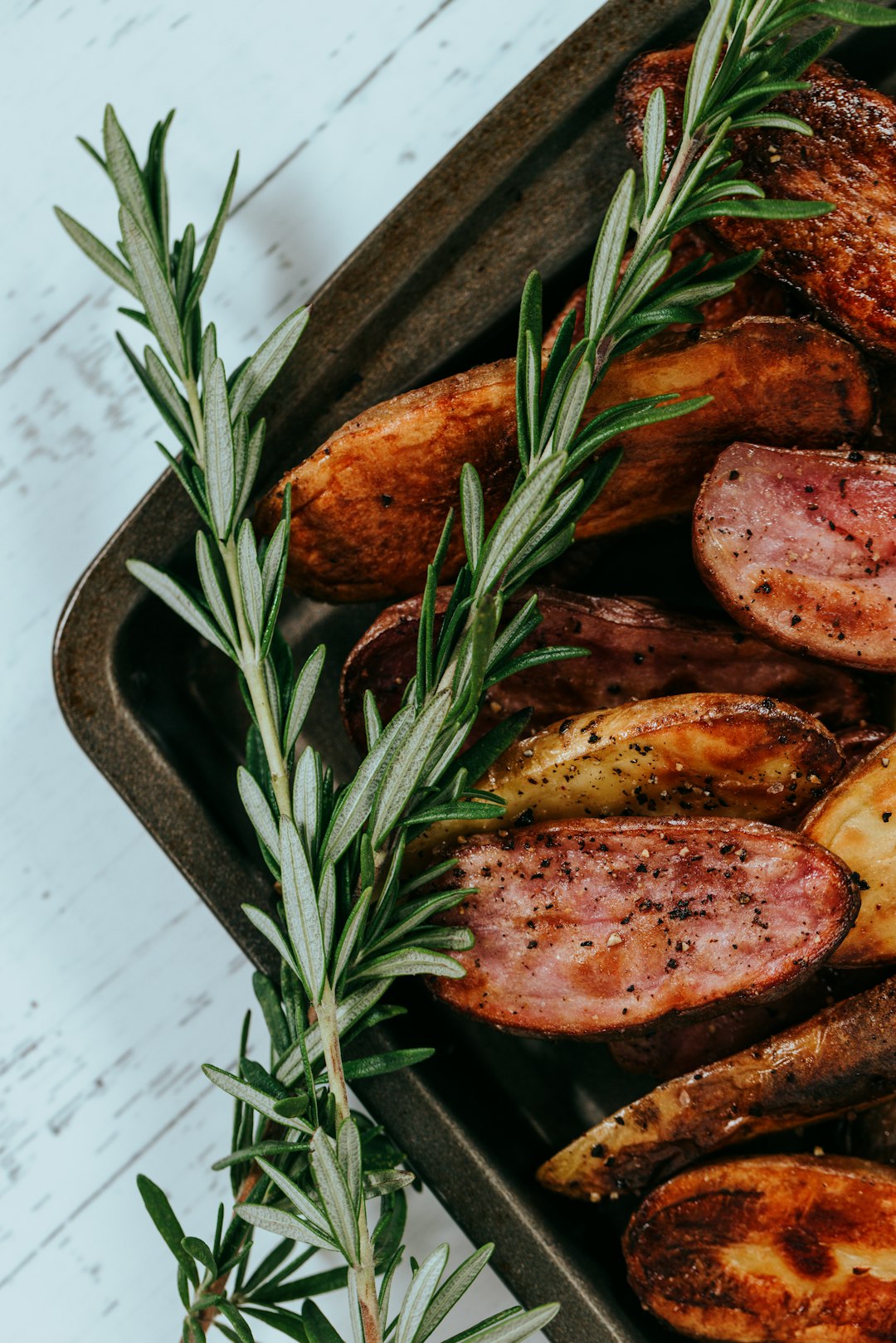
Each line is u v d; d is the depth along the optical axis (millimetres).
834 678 451
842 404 435
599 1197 453
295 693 394
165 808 453
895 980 431
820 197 433
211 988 500
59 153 494
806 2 383
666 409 389
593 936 426
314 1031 396
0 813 499
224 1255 414
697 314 397
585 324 397
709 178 409
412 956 388
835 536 434
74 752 498
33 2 492
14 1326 497
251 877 453
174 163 495
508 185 455
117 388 499
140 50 494
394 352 461
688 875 423
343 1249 375
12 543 499
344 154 494
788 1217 435
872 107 432
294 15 492
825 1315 439
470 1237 442
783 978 419
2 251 496
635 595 470
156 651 471
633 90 436
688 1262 440
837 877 417
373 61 493
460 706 389
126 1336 497
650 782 432
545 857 427
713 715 421
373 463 427
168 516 453
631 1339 436
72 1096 499
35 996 499
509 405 423
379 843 389
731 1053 454
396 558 448
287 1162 410
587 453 392
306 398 459
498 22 491
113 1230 499
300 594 463
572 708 453
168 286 374
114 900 500
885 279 432
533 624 405
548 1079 474
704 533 436
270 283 496
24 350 498
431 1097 446
